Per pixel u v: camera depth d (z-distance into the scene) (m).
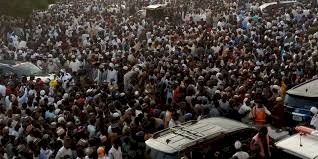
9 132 15.62
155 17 38.09
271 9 36.78
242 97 17.72
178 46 26.39
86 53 26.50
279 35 27.80
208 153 13.31
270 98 17.83
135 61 24.11
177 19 37.91
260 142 13.06
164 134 13.95
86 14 38.94
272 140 14.23
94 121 15.56
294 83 19.41
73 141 14.02
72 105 17.31
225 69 21.27
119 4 44.38
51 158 13.98
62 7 43.84
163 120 16.33
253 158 12.87
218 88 18.52
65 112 16.52
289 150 12.46
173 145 13.14
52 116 16.86
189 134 13.66
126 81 21.41
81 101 17.78
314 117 15.66
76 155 13.86
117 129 15.05
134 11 41.59
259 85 18.70
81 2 47.06
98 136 15.05
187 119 16.19
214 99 17.08
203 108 17.05
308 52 22.62
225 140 13.66
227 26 31.66
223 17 33.41
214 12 36.00
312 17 32.47
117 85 21.17
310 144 12.56
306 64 21.12
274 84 18.84
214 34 28.61
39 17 38.97
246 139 14.01
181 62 22.75
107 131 15.23
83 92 19.02
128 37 30.78
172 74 20.42
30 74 24.42
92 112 16.36
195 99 17.42
